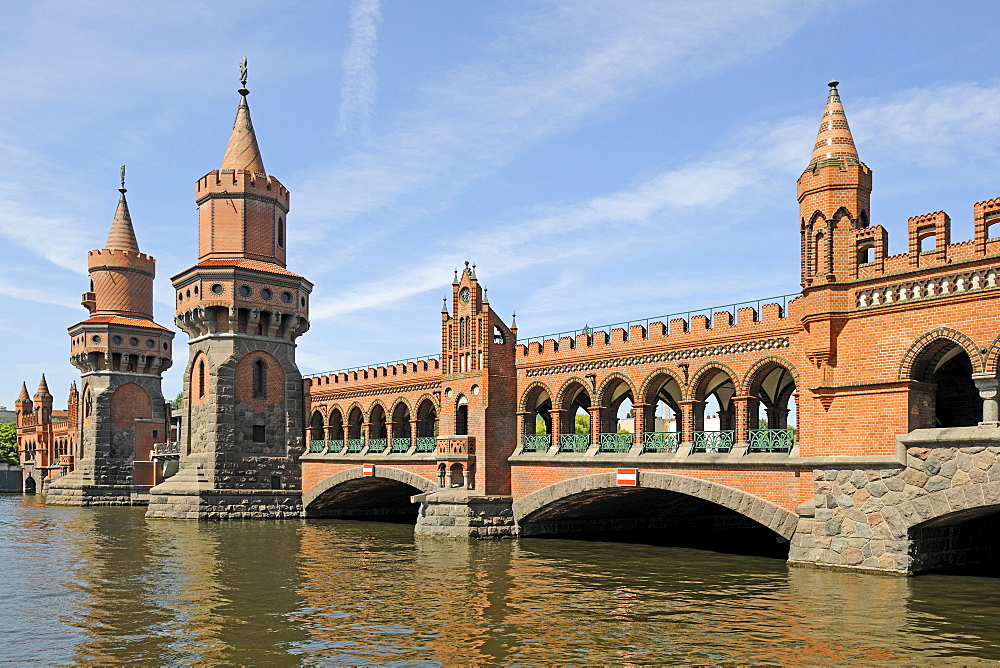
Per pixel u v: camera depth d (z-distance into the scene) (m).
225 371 66.88
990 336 30.69
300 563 39.94
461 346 55.12
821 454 35.66
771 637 24.55
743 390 40.47
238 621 27.38
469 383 53.44
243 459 67.12
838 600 28.72
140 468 90.94
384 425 70.12
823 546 35.41
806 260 36.94
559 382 50.44
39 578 36.06
